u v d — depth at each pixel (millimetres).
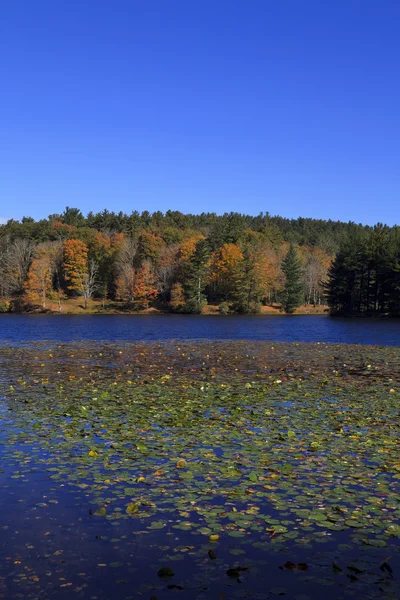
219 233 124875
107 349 31266
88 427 11484
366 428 11445
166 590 5113
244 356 27344
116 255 111625
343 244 97125
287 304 102500
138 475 8328
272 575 5375
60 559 5707
